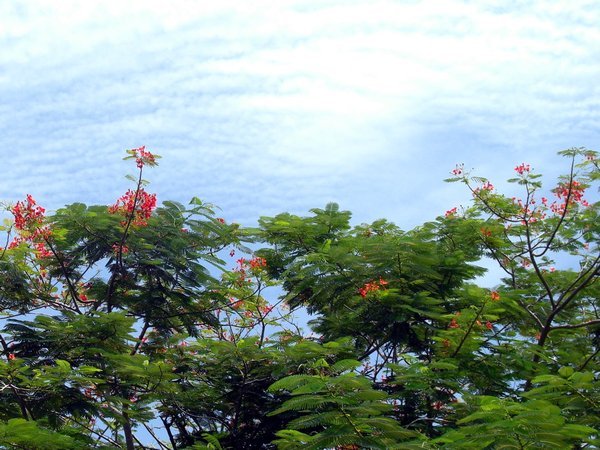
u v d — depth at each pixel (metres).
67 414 11.74
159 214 15.68
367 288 12.69
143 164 14.41
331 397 8.17
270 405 13.14
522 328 14.83
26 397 11.71
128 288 15.02
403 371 11.38
